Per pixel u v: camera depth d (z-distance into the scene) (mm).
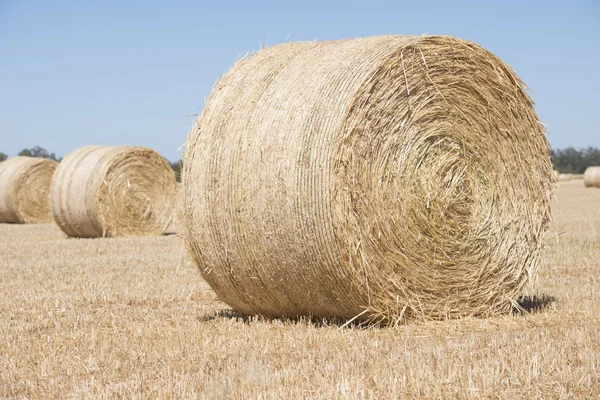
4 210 30750
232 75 10133
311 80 9258
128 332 9164
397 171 9312
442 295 9867
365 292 9023
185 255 17766
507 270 10500
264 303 9836
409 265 9438
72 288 12898
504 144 10523
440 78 9758
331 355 7562
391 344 8102
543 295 11484
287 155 8922
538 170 10922
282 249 9078
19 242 21562
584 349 7316
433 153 9750
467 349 7590
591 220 25375
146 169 23703
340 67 9172
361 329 9211
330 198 8641
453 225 9914
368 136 8992
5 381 6961
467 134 10094
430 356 7281
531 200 10836
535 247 10852
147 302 11562
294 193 8852
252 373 6594
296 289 9305
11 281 13812
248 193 9234
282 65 9852
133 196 23406
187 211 9898
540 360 6906
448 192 9867
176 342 8406
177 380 6602
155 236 23359
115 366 7352
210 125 9805
